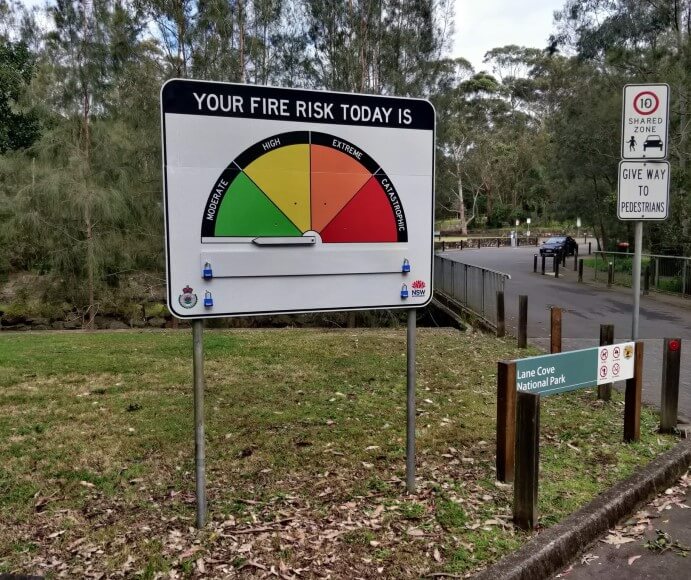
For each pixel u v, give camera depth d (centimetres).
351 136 345
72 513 352
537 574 306
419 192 366
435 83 1496
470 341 970
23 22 1544
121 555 304
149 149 1442
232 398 604
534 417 333
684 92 2039
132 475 409
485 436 499
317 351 852
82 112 1474
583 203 3123
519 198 7450
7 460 435
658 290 1781
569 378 441
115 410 562
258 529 333
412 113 360
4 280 1582
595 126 2547
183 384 663
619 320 1262
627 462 447
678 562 332
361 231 351
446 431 508
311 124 335
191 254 314
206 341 940
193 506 362
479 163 6794
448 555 311
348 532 331
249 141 321
